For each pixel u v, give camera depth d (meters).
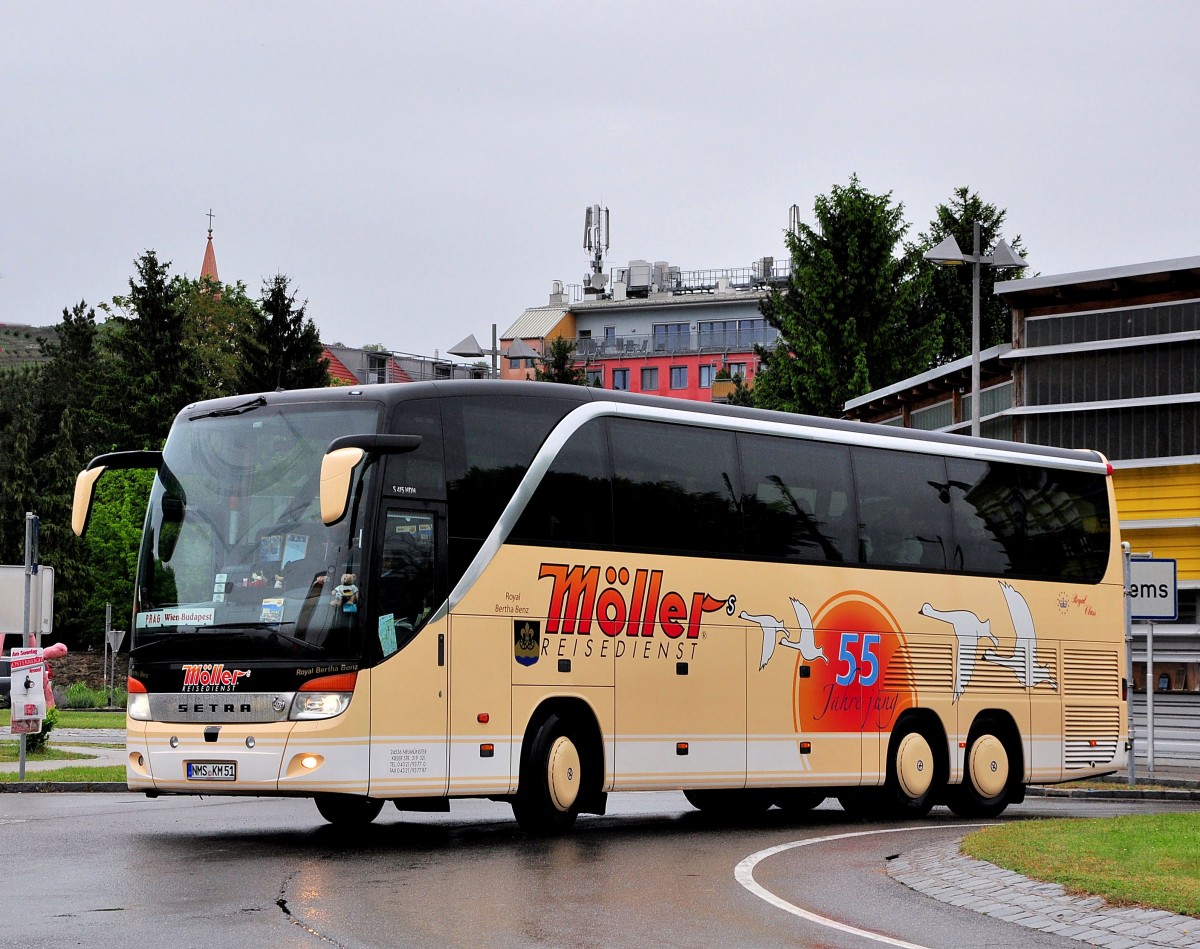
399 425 15.40
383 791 14.88
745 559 18.55
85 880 12.15
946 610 20.86
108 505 81.81
